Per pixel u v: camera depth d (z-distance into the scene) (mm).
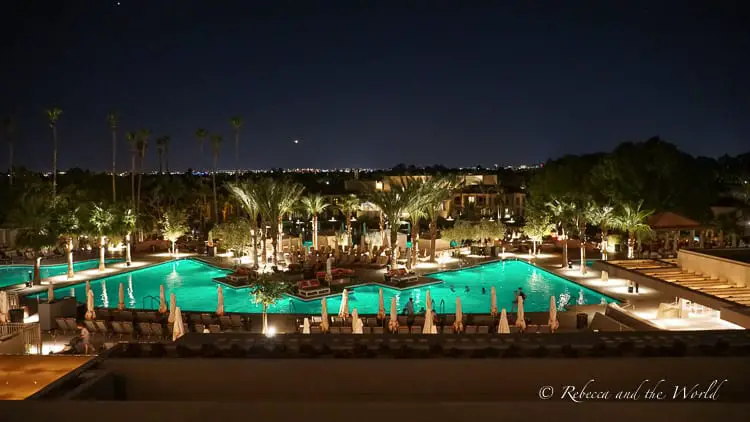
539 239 44969
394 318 21953
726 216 46344
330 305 29641
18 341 18594
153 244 50281
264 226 42344
